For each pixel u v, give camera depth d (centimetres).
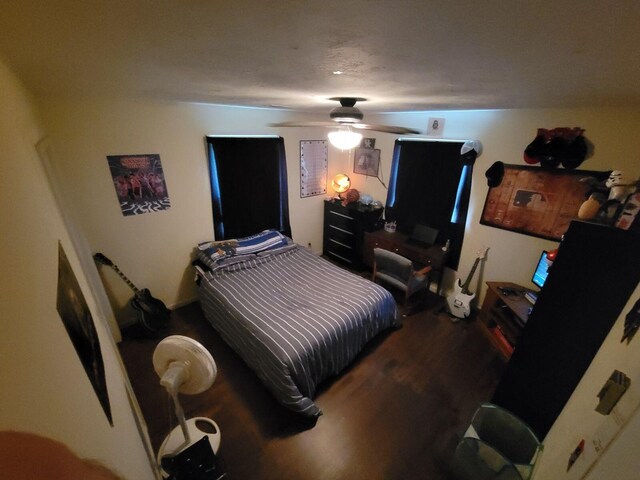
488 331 268
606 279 130
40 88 154
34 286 48
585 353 141
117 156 240
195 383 143
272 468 166
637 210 165
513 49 68
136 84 145
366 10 48
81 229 216
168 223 285
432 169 321
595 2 41
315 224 425
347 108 186
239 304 238
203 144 286
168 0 44
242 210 333
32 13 47
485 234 291
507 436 162
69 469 36
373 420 195
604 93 134
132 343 260
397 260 282
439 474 165
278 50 76
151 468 117
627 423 76
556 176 234
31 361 38
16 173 60
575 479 91
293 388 185
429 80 113
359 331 232
